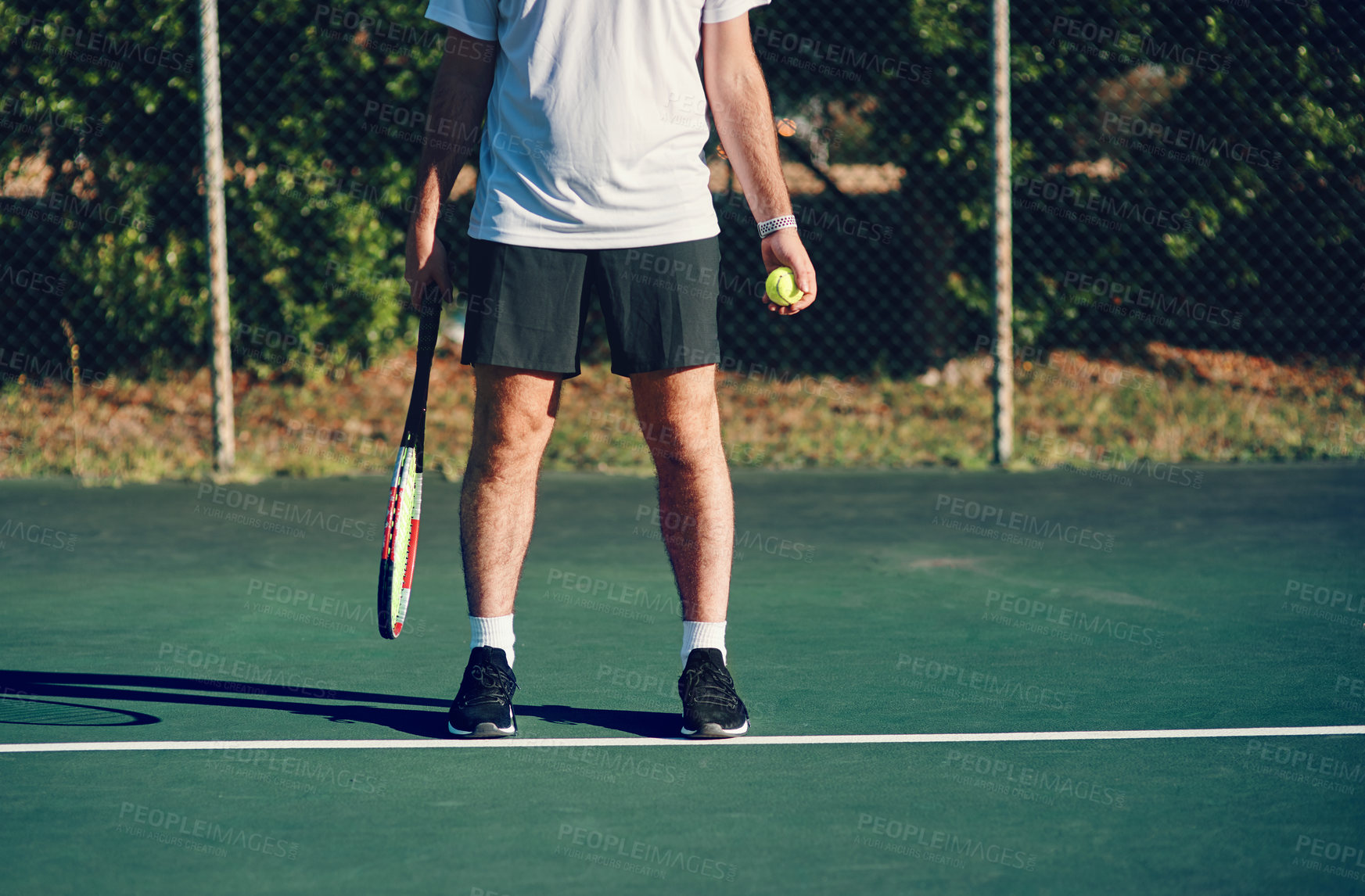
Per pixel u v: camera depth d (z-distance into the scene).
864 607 8.71
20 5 14.50
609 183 5.96
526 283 6.02
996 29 12.95
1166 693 6.96
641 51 5.95
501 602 6.35
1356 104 16.02
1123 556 10.13
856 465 13.71
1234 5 15.59
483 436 6.22
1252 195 16.31
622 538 10.68
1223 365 17.75
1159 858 4.92
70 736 6.19
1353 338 17.28
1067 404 16.05
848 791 5.55
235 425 14.65
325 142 15.08
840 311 17.14
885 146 15.74
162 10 14.54
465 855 4.91
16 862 4.83
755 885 4.67
